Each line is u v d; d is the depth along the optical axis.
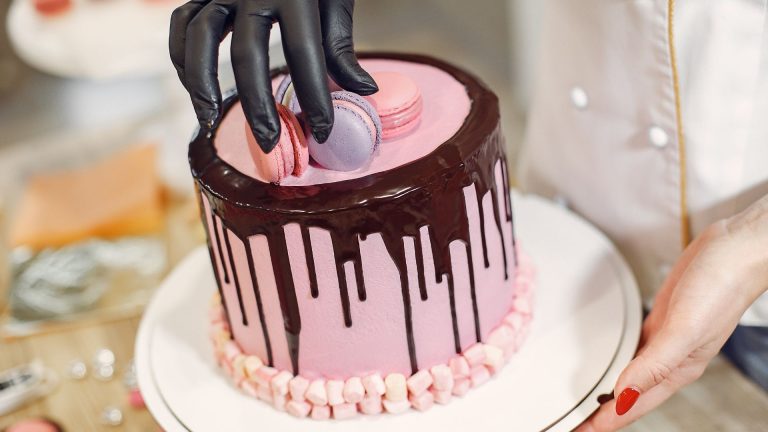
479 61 1.97
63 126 2.04
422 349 0.88
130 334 1.10
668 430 0.93
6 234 1.26
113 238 1.21
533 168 1.09
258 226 0.84
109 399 1.04
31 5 1.26
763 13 0.86
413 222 0.83
